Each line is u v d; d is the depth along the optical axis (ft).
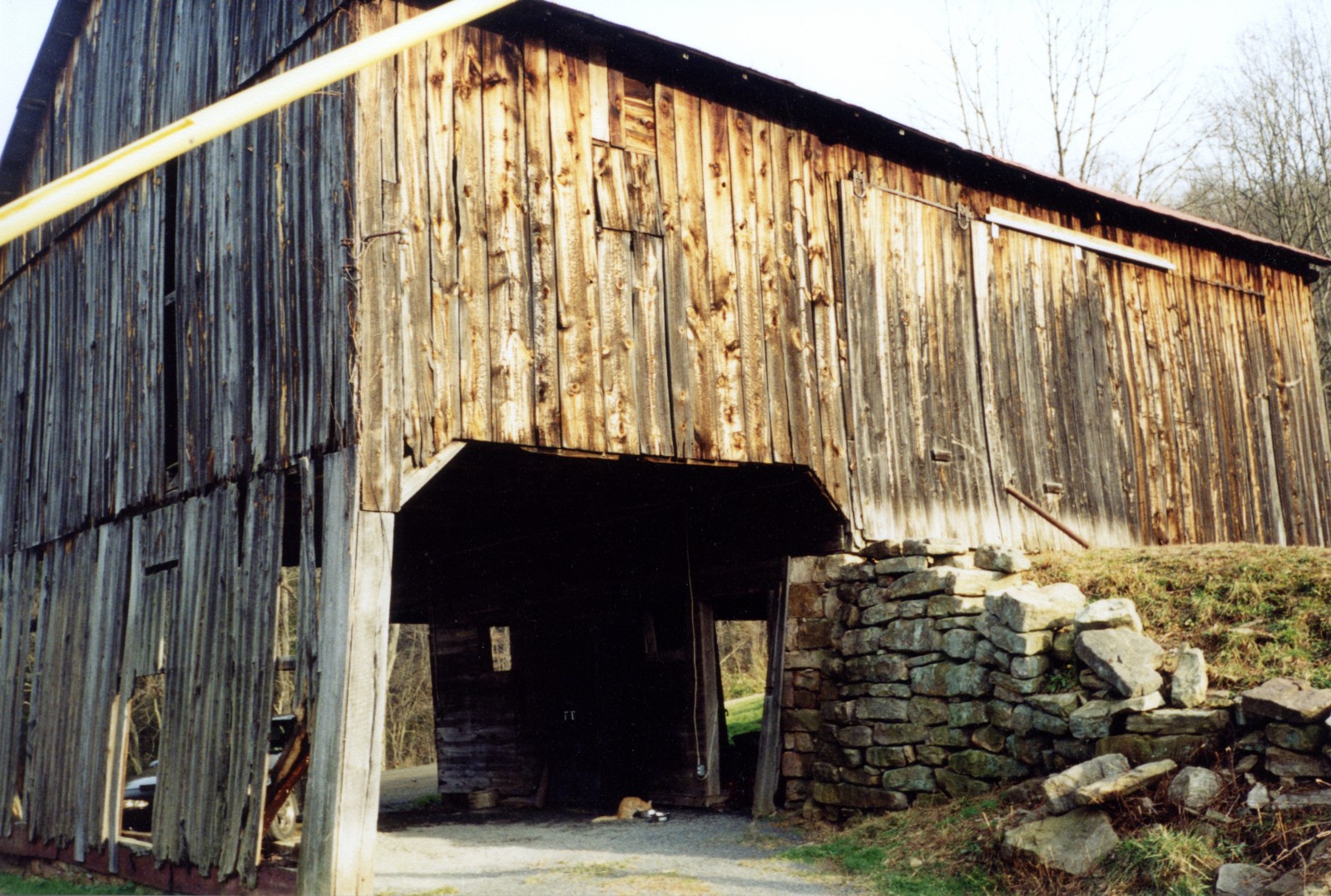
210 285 31.48
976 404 38.19
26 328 43.47
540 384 27.89
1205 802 21.47
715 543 37.32
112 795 32.35
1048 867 21.66
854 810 31.09
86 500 37.11
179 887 28.60
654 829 33.58
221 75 32.30
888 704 30.68
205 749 28.45
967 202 39.78
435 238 26.84
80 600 36.45
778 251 33.76
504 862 28.99
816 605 33.68
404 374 25.86
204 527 30.30
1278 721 21.81
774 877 24.93
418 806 45.19
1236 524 46.16
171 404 34.55
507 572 45.21
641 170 31.01
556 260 28.78
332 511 25.39
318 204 27.09
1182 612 28.45
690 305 31.27
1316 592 27.37
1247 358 48.65
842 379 34.58
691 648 37.73
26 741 39.09
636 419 29.50
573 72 30.12
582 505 39.60
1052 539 39.37
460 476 33.68
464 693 46.29
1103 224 44.45
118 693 33.22
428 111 27.30
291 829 29.37
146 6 37.78
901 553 31.89
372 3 27.09
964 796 27.84
